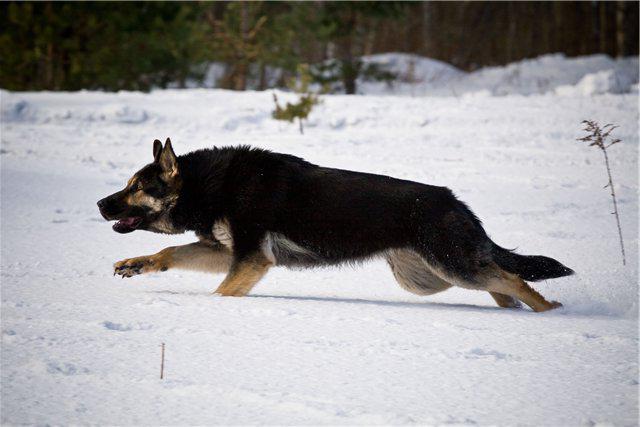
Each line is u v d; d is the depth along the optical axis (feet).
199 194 30.12
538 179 53.42
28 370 18.89
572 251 36.24
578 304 28.68
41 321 23.31
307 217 29.25
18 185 49.32
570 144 64.13
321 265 30.01
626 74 132.87
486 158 59.77
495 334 22.90
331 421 16.07
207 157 30.76
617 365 19.92
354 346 21.33
